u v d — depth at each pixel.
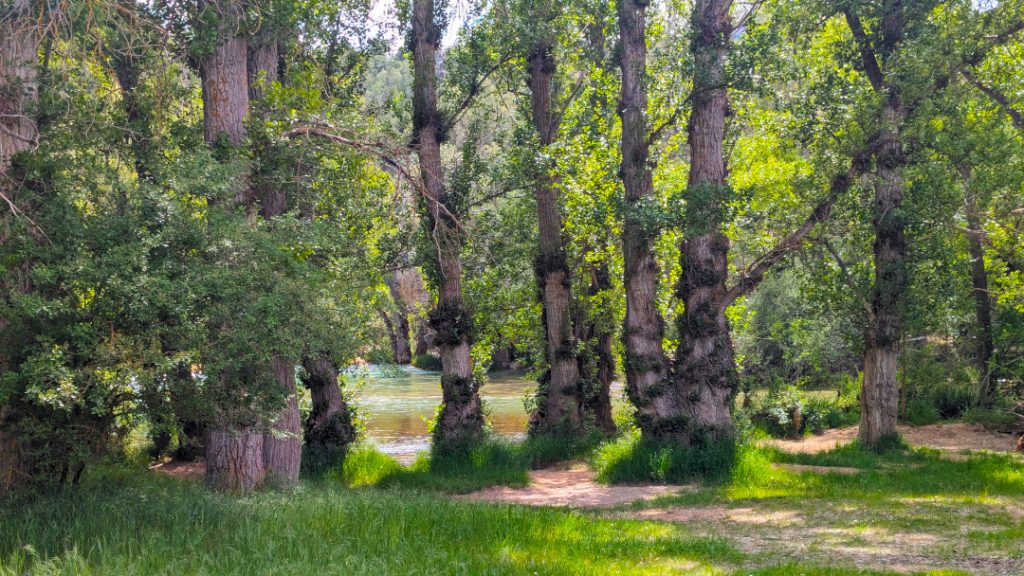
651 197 17.86
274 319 8.84
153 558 7.25
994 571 8.43
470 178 20.28
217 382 8.98
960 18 19.70
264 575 7.00
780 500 13.89
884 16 20.58
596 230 21.19
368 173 17.31
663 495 15.47
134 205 8.72
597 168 19.95
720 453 17.34
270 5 13.61
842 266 22.42
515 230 22.52
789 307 32.72
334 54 19.33
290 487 13.41
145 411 8.88
